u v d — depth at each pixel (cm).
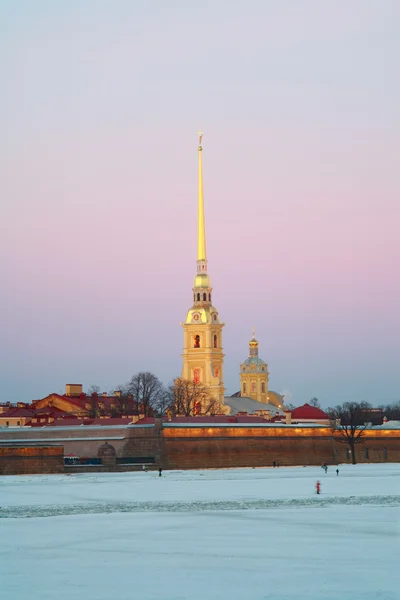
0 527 12419
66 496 16750
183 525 12512
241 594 8369
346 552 10250
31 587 8675
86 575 9156
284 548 10531
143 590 8538
